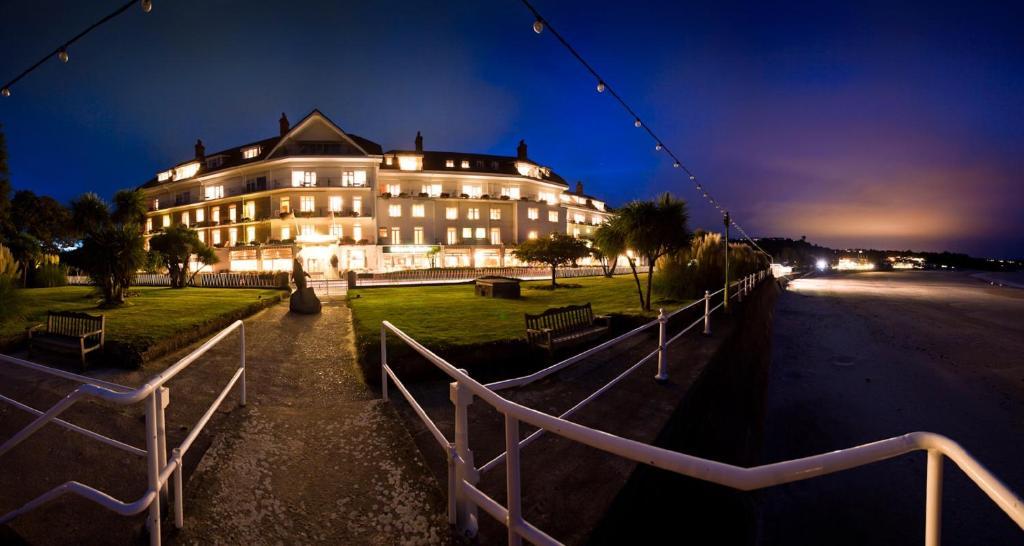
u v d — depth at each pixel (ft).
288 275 71.26
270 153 136.15
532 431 14.46
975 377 42.01
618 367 22.39
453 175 156.35
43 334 24.06
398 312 38.78
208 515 9.68
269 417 15.49
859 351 53.83
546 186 180.14
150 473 7.86
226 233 149.28
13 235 75.20
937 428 31.76
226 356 25.05
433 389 19.40
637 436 14.35
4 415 14.73
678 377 20.62
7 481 10.68
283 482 11.18
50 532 8.93
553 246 68.33
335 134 139.33
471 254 157.99
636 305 43.88
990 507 22.61
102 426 14.06
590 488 10.97
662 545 13.21
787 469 3.86
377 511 9.96
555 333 25.08
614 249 40.57
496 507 7.32
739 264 60.08
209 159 161.58
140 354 21.83
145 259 44.70
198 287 78.43
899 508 22.91
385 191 151.53
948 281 185.78
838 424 33.47
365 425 14.85
